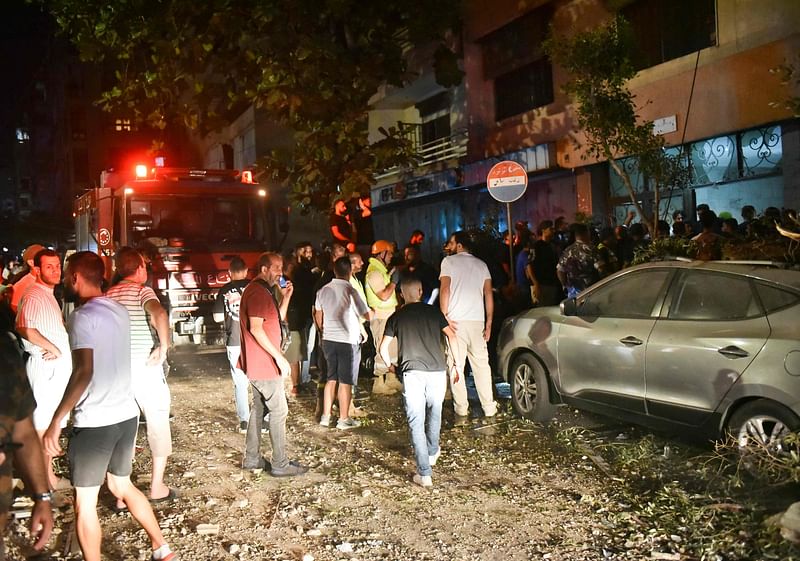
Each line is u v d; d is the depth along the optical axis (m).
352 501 6.33
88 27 15.73
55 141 69.00
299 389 11.27
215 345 13.41
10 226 46.50
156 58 15.42
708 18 15.30
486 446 7.85
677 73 15.95
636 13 17.09
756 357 6.19
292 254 13.05
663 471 6.52
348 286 8.86
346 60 15.36
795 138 13.69
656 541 5.29
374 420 9.17
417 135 28.62
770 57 13.84
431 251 26.81
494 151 22.50
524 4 20.27
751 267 6.67
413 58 25.55
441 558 5.16
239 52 15.84
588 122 12.41
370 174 16.17
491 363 11.93
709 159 15.70
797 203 13.70
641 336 7.21
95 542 4.60
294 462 7.18
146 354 6.32
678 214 12.86
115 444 4.68
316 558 5.19
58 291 18.84
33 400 4.34
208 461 7.60
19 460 4.40
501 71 21.92
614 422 8.41
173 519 5.95
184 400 10.73
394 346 10.59
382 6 16.44
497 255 13.67
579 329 7.95
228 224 13.70
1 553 4.05
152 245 10.77
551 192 20.50
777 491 5.64
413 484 6.73
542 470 7.00
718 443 6.54
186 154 42.84
